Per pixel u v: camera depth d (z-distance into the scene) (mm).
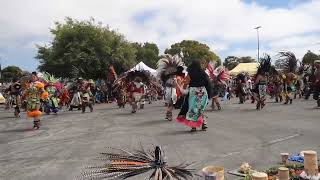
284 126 10844
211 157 7270
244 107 17703
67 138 10273
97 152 8141
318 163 6023
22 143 9750
